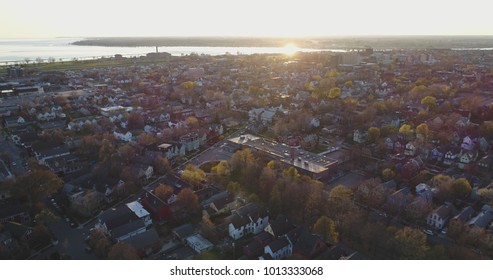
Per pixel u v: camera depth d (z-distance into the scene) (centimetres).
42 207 16225
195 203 16125
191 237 14362
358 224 13962
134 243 13312
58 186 17612
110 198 17450
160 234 14800
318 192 16000
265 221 15212
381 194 16325
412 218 15312
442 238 14250
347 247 13588
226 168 19625
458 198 16888
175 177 18912
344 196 15600
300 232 13712
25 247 13388
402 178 19075
